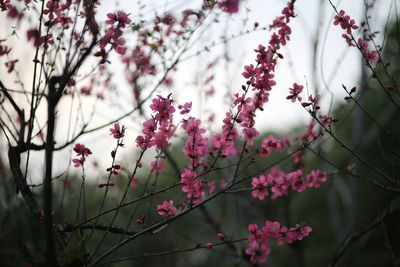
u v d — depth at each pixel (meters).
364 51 1.36
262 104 1.32
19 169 1.26
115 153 1.27
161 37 1.47
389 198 1.48
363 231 1.54
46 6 1.28
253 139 1.32
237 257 1.74
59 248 1.26
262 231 1.30
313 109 1.33
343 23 1.33
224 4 1.37
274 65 1.31
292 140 1.70
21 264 1.18
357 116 2.05
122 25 1.24
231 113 1.34
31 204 1.24
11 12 1.28
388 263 3.13
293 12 1.36
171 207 1.31
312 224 4.74
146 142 1.27
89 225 1.29
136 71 1.57
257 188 1.37
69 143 1.29
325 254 4.46
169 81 1.66
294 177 1.42
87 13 1.21
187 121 1.31
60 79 1.16
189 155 1.29
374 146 3.66
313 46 1.67
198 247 1.30
